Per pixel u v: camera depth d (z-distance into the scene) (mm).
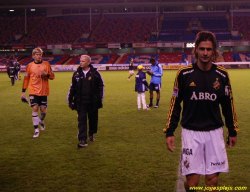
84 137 6102
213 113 2934
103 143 6430
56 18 65750
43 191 3992
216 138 2926
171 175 4484
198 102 2914
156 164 4992
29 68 7176
